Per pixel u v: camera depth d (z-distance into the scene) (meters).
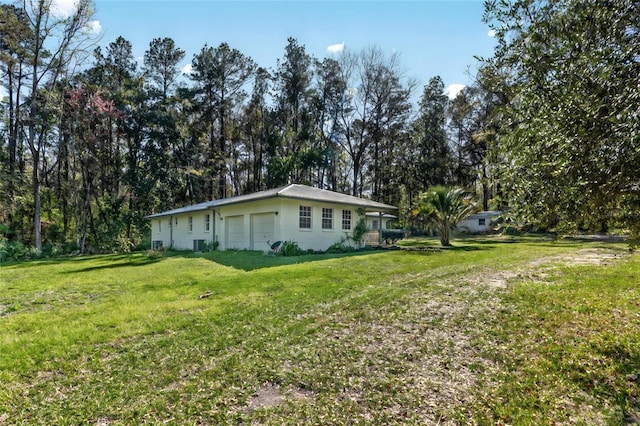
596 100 2.53
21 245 19.86
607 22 2.61
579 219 3.01
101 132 25.22
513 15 3.12
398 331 4.37
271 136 31.88
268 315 5.16
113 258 16.38
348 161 37.75
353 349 3.82
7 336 4.41
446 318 4.81
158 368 3.42
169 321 4.92
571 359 3.36
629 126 2.32
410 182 36.09
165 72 31.36
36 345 4.05
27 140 21.70
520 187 3.12
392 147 34.69
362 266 9.98
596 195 2.70
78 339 4.24
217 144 33.97
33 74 20.67
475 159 34.91
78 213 24.41
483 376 3.14
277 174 29.78
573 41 2.69
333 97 32.72
